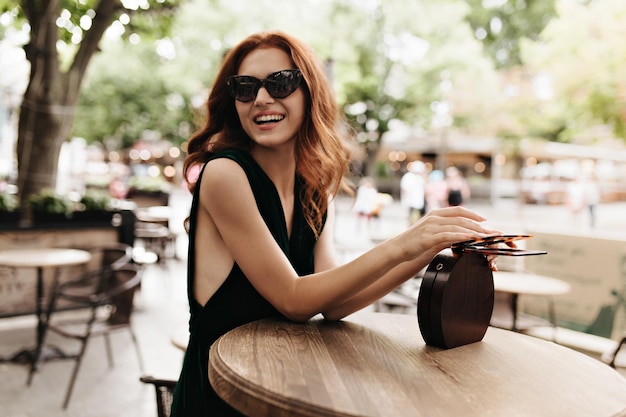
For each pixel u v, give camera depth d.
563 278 4.38
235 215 1.49
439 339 1.41
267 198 1.60
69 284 4.14
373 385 1.11
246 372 1.13
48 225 5.80
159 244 9.34
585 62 9.25
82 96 21.53
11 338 5.08
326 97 1.71
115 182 15.16
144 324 5.70
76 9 6.84
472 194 28.58
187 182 1.78
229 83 1.64
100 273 4.18
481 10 22.34
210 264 1.57
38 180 6.42
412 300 4.30
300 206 1.75
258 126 1.62
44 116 6.37
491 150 24.95
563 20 9.46
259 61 1.64
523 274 4.11
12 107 12.08
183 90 20.45
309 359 1.24
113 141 27.55
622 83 9.05
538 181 29.12
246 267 1.50
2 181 13.42
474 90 18.89
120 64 21.64
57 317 5.77
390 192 32.75
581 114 10.26
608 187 29.98
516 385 1.17
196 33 17.11
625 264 4.08
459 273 1.44
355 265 1.41
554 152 27.11
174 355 4.77
